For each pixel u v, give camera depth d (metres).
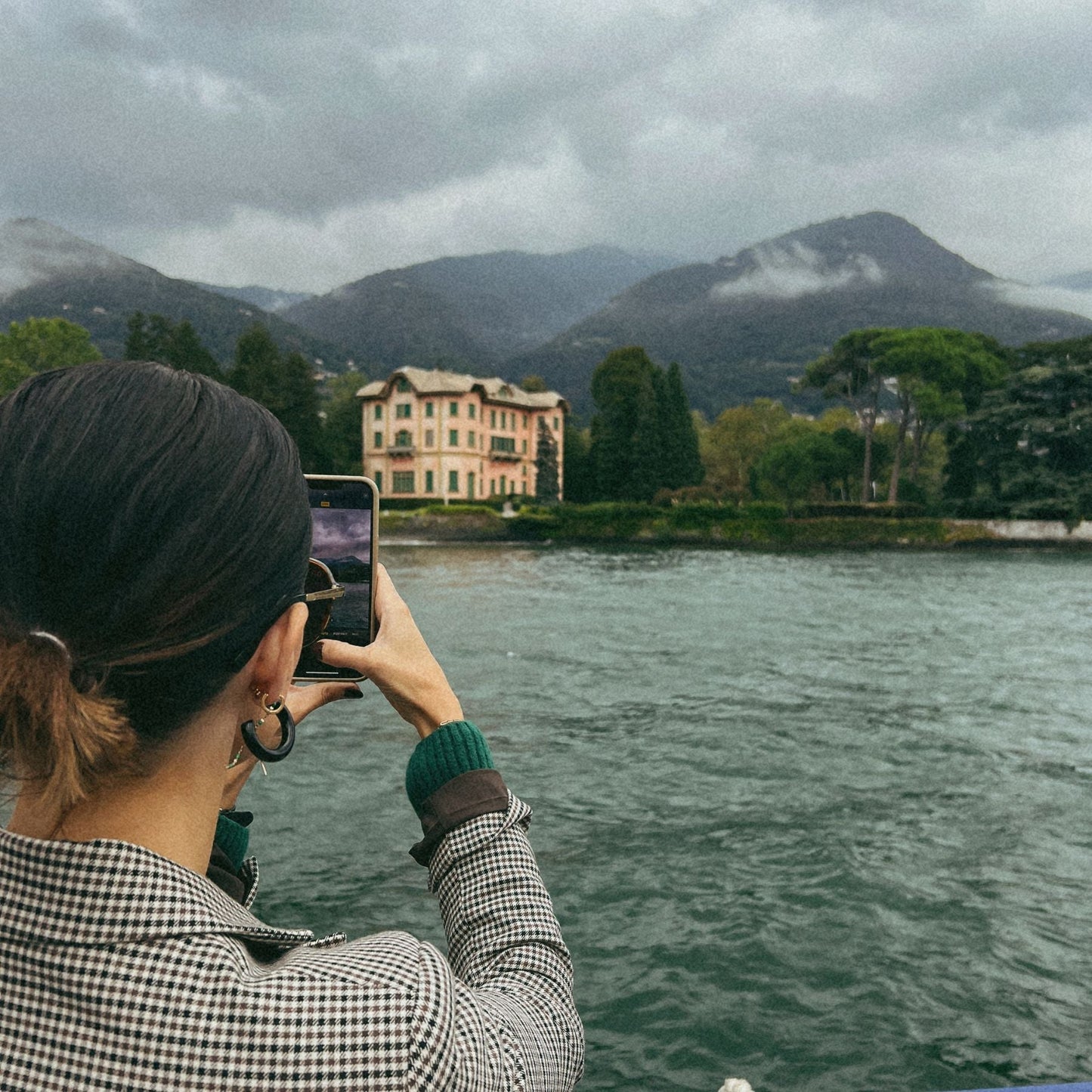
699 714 9.84
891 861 5.62
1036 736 8.95
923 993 4.05
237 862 0.88
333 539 0.85
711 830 6.20
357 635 0.86
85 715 0.48
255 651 0.56
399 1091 0.51
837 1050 3.64
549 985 0.69
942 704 10.50
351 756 7.98
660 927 4.71
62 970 0.50
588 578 31.02
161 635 0.50
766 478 86.88
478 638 15.83
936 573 36.69
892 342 82.50
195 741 0.55
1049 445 74.38
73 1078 0.49
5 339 83.25
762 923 4.74
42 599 0.49
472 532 64.19
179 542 0.51
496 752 8.26
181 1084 0.49
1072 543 64.38
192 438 0.53
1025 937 4.60
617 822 6.36
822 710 10.09
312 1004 0.52
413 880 5.31
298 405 76.81
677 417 85.94
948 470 78.31
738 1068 3.54
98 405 0.53
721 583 29.23
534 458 89.56
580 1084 3.45
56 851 0.50
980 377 82.19
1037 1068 3.53
